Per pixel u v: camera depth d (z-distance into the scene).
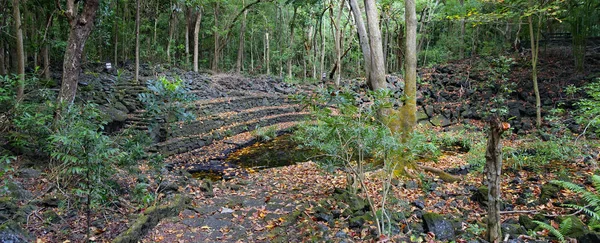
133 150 4.54
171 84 5.28
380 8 18.41
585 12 11.57
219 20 20.53
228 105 13.52
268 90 17.77
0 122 5.45
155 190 5.11
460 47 18.66
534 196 4.91
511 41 17.25
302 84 20.19
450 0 13.16
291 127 13.01
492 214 3.38
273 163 8.94
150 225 4.11
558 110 8.98
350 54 22.08
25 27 10.09
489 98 12.56
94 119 4.63
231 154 9.86
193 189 5.74
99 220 4.08
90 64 13.43
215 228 4.23
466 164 7.23
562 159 6.54
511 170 6.39
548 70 12.98
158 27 19.75
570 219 3.46
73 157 3.19
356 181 5.39
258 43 25.25
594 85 7.66
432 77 15.12
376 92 3.96
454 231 3.75
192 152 9.62
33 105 5.52
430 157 7.32
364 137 3.96
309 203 5.05
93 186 3.50
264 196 5.61
